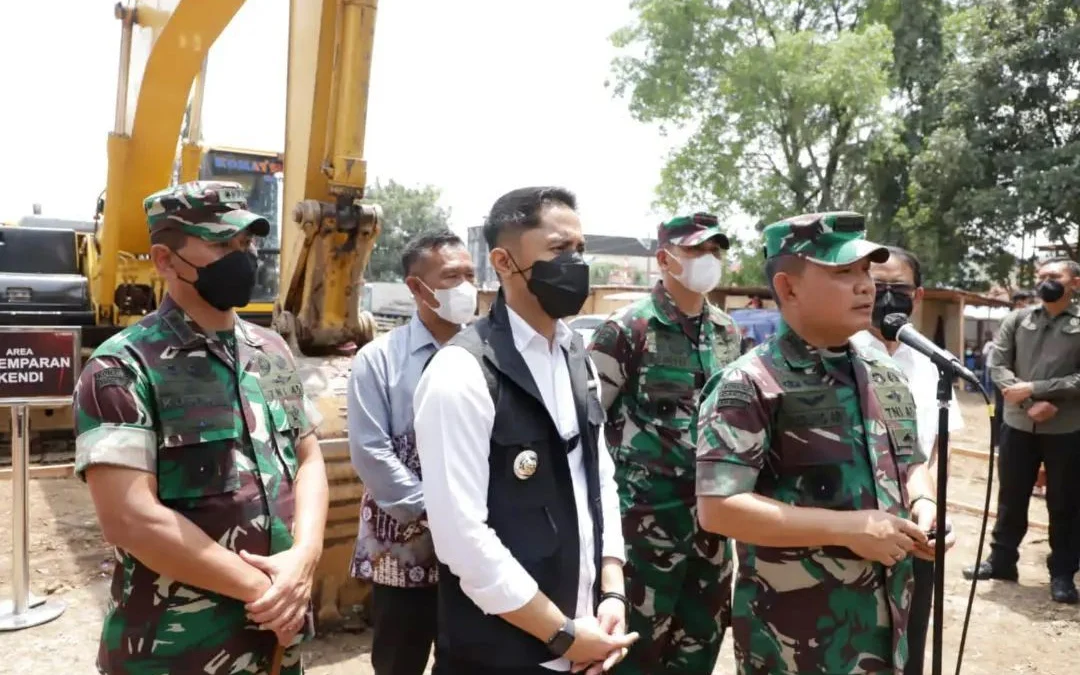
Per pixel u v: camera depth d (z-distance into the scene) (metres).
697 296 3.02
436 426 1.68
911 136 20.38
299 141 4.38
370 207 4.32
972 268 21.34
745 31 20.61
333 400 3.76
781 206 20.19
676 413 2.88
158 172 6.34
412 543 2.62
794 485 1.96
